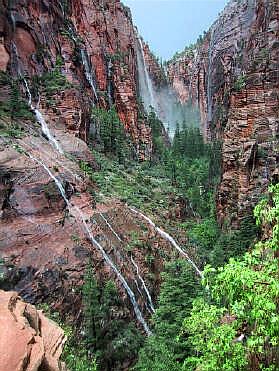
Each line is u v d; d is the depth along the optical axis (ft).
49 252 74.08
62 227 81.51
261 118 145.79
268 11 190.39
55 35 162.50
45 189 84.69
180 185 174.70
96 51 207.00
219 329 26.04
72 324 66.44
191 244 119.03
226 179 147.54
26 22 140.67
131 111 215.10
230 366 25.55
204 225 140.05
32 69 137.80
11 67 127.85
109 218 94.84
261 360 25.93
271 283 24.00
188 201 160.04
